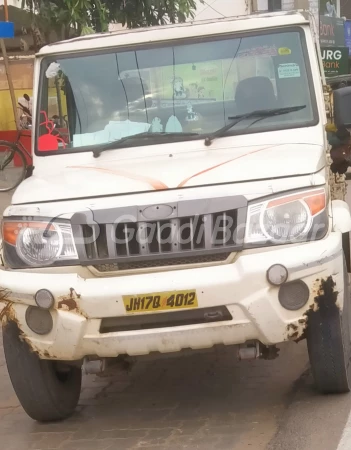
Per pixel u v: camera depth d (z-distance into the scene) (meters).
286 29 5.61
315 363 4.83
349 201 12.03
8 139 18.44
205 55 5.64
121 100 5.70
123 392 5.77
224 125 5.50
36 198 4.82
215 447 4.55
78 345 4.57
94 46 5.81
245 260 4.43
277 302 4.44
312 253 4.45
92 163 5.48
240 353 4.69
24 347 4.91
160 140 5.49
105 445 4.78
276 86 5.54
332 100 5.85
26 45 18.78
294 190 4.57
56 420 5.29
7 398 5.86
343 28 27.88
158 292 4.41
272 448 4.44
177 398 5.52
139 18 12.04
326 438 4.46
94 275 4.56
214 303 4.41
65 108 5.78
